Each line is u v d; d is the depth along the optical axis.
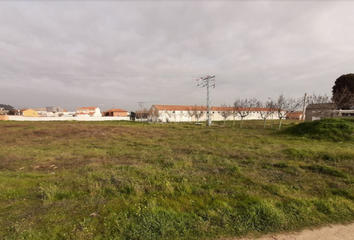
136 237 2.75
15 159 7.96
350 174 5.78
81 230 2.92
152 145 11.91
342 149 9.38
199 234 2.85
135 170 6.02
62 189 4.59
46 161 7.77
